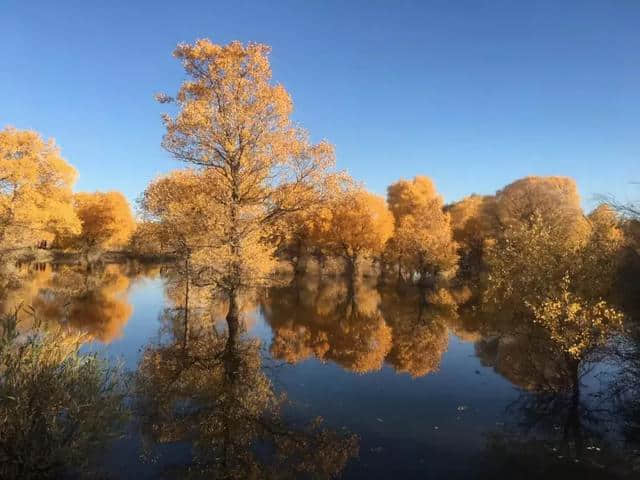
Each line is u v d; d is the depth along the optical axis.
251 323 19.23
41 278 33.25
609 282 9.27
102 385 6.80
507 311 11.59
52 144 30.83
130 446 7.23
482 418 8.55
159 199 18.62
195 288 22.05
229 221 16.67
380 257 46.59
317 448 7.28
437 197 46.00
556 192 35.72
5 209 27.61
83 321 17.66
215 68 16.41
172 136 16.34
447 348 14.78
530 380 10.50
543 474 6.30
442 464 6.66
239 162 16.92
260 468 6.61
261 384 10.69
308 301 27.12
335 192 17.39
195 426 8.16
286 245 49.38
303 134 17.42
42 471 5.58
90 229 48.75
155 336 15.69
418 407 9.19
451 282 40.62
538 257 9.98
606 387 9.85
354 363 12.84
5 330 6.12
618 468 6.46
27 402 5.55
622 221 10.80
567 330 8.95
